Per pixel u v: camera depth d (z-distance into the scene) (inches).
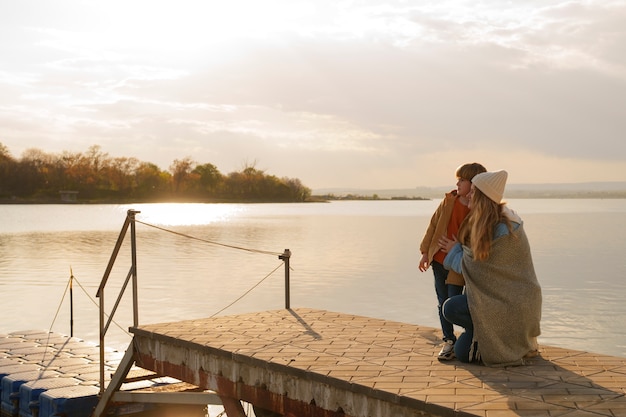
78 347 506.0
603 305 873.5
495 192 230.7
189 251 1699.1
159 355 301.3
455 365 237.8
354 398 216.8
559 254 1579.7
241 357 256.5
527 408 186.5
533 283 233.3
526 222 3265.3
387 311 835.4
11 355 479.8
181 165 7583.7
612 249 1704.0
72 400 370.0
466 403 191.8
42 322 781.3
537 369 229.8
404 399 198.8
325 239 2111.2
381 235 2308.1
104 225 2933.1
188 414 397.7
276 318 336.2
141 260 1471.5
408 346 269.6
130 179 7180.1
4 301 925.2
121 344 665.0
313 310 361.1
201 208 5871.1
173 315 816.9
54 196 6732.3
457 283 250.8
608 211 5329.7
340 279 1135.0
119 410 369.4
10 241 2033.7
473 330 236.5
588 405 189.0
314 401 231.0
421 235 2293.3
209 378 275.4
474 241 229.8
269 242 1993.1
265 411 290.0
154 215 4163.4
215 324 320.2
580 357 247.3
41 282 1120.2
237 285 1069.1
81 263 1416.1
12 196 6624.0
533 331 238.1
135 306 321.7
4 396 418.3
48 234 2354.8
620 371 226.2
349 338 285.7
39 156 6806.1
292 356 253.4
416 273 1208.2
